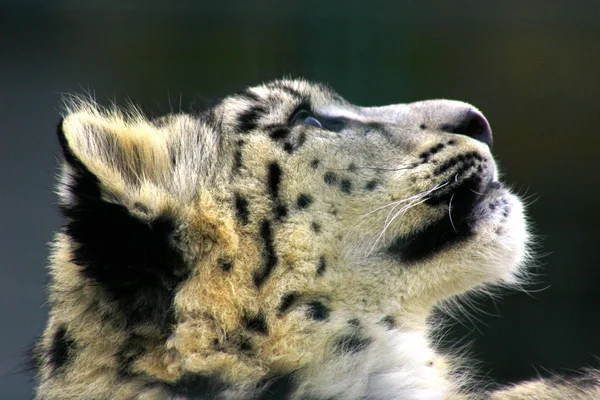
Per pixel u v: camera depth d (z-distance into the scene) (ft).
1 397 30.99
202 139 21.94
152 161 20.95
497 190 23.38
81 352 20.06
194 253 20.21
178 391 19.77
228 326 20.07
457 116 23.65
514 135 45.83
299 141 22.20
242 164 21.77
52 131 43.09
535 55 46.44
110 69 45.62
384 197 22.08
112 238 19.61
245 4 46.65
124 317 19.77
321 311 21.43
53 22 44.78
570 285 43.78
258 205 21.30
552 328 43.19
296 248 21.18
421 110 23.85
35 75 44.01
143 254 19.76
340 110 24.04
